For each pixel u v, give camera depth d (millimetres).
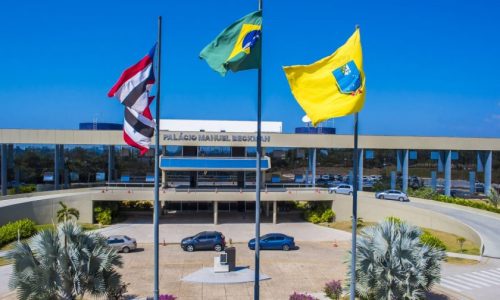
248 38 18453
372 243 22141
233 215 60844
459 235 44438
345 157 77062
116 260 21047
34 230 43500
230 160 57875
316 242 45000
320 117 17562
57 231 20656
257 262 19703
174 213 61625
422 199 60312
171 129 63656
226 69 18328
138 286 29266
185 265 35062
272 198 55688
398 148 69625
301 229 52344
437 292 28219
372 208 54781
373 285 21781
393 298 21781
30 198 53812
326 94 17828
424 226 49062
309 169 70375
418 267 21531
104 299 24297
